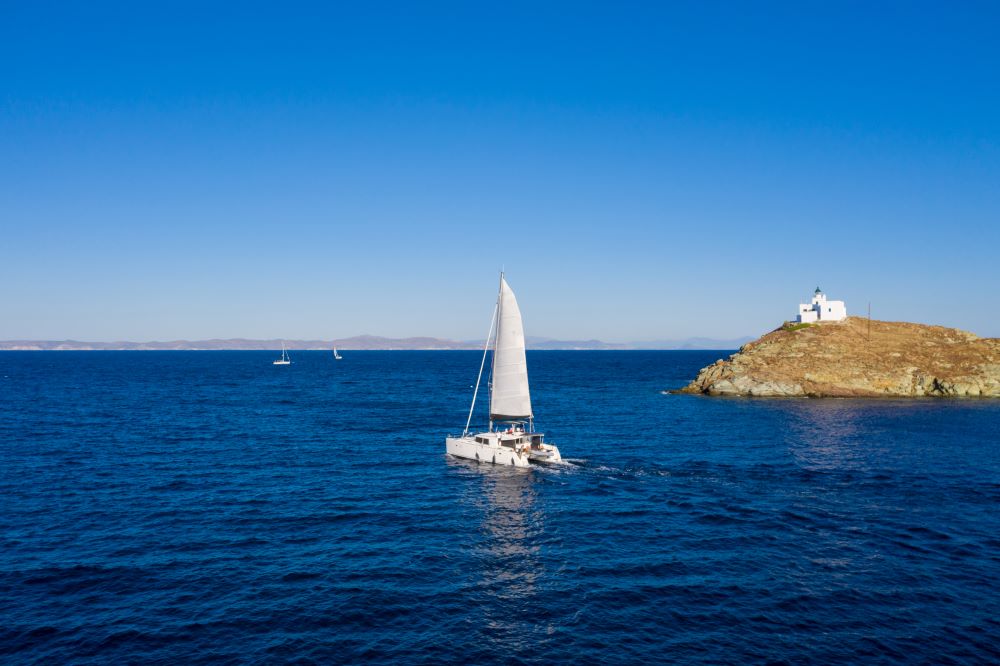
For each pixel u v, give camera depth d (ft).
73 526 102.12
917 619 70.79
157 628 68.44
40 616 70.85
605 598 76.54
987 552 91.04
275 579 81.61
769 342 379.96
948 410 265.13
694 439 190.60
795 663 61.93
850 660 62.49
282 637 66.85
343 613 72.33
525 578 82.69
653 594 77.61
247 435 196.54
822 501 118.93
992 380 321.52
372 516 109.81
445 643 65.87
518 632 68.23
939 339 374.22
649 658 62.85
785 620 70.79
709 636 67.31
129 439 186.70
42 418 232.53
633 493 126.11
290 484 132.16
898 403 294.25
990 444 180.14
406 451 171.53
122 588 78.38
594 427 216.54
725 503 118.01
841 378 332.19
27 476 136.56
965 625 69.41
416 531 101.81
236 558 88.84
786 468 147.84
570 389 386.73
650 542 96.48
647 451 171.01
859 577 82.43
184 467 147.64
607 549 93.50
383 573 84.07
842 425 220.23
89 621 69.87
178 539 96.48
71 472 140.97
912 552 91.25
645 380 481.87
